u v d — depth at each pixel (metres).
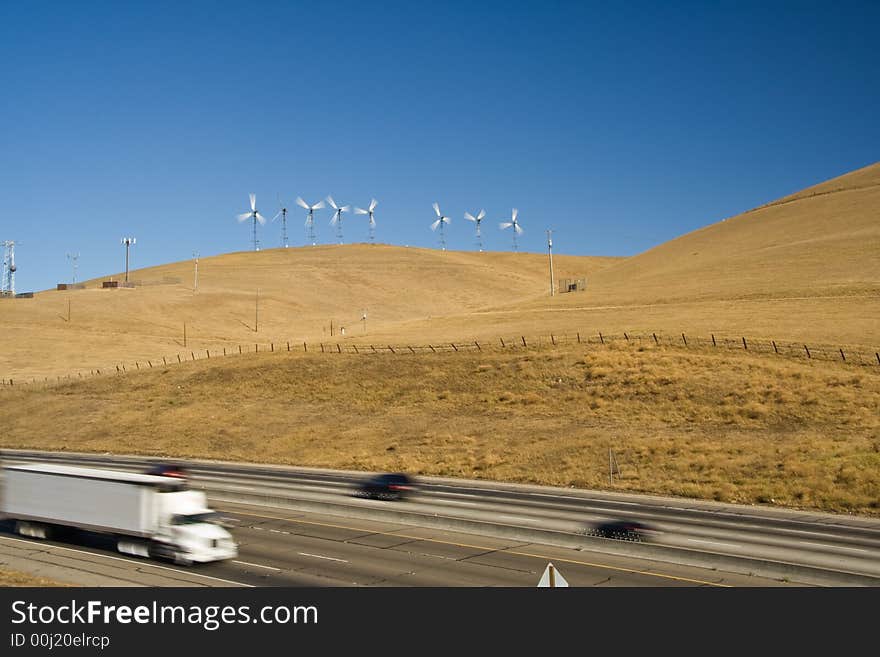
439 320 131.00
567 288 153.50
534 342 91.00
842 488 45.19
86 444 77.62
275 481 53.59
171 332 157.38
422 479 55.53
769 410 61.38
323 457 65.88
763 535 35.12
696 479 49.91
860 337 77.81
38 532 35.16
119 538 32.03
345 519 40.09
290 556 31.31
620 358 78.62
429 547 33.03
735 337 82.19
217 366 98.50
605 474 52.97
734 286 118.62
